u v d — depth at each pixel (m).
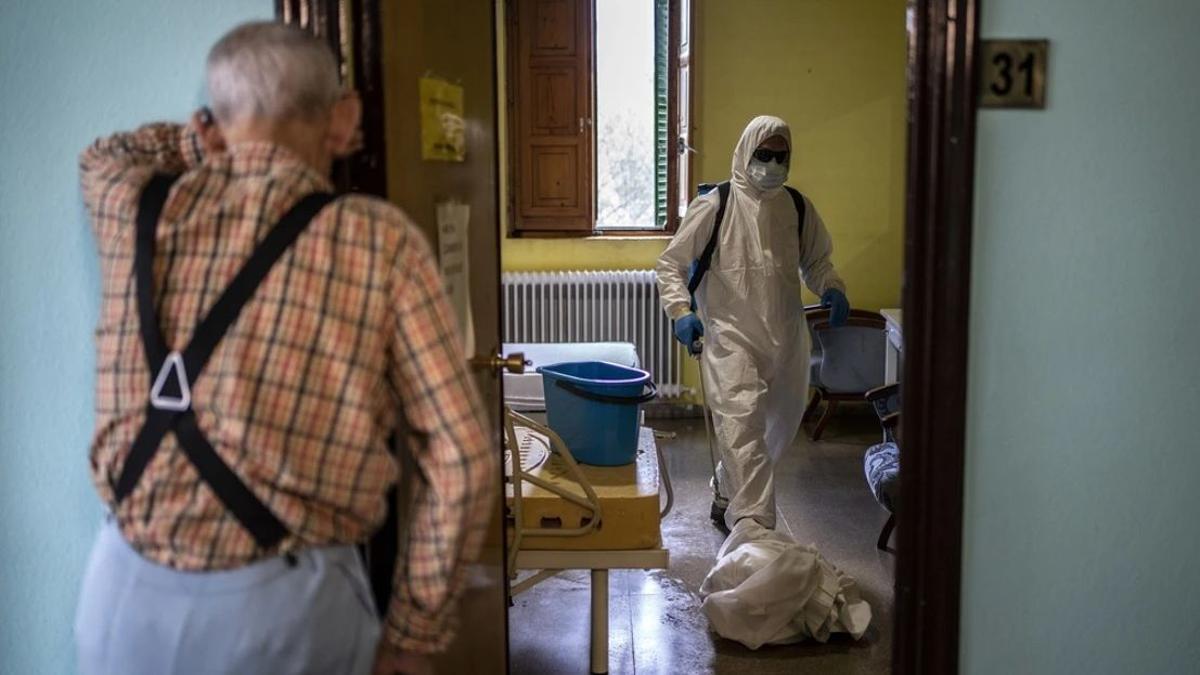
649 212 6.01
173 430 1.31
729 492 3.99
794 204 4.05
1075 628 2.01
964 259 1.89
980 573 2.00
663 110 5.87
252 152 1.36
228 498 1.30
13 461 1.96
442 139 1.98
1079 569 2.00
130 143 1.59
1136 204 1.90
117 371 1.35
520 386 3.87
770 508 3.82
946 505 1.95
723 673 3.18
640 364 5.93
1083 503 1.98
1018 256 1.92
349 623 1.38
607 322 5.87
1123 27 1.86
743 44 5.73
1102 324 1.93
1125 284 1.92
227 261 1.33
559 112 5.77
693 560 4.05
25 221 1.91
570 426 3.16
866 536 4.31
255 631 1.31
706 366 4.03
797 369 4.09
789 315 4.02
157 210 1.36
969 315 1.93
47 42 1.87
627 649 3.34
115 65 1.87
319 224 1.34
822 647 3.35
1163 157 1.89
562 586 3.85
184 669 1.32
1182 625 2.01
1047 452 1.97
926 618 1.99
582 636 3.44
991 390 1.95
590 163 5.82
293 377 1.31
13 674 2.02
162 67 1.87
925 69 1.87
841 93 5.77
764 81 5.76
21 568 1.99
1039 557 2.00
